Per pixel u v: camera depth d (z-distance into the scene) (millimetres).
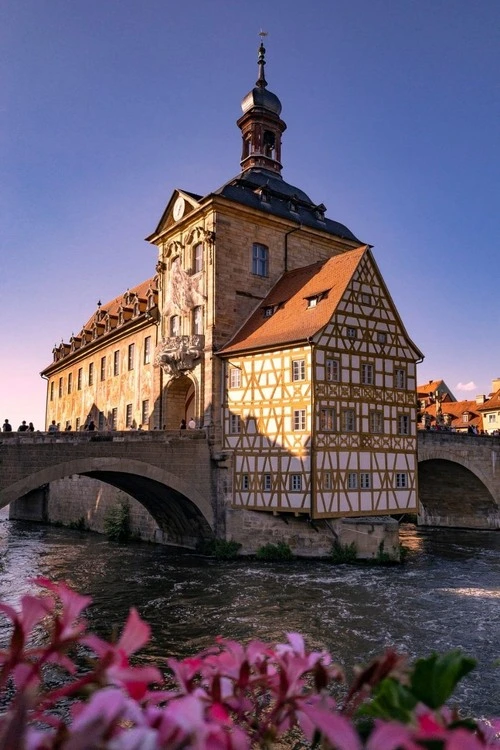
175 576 25500
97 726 1188
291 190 41438
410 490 31250
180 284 35906
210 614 19359
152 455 29594
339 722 1368
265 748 1666
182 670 1781
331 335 29172
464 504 46781
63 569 27281
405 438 31484
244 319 34781
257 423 30562
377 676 1666
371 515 29531
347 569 26766
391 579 24703
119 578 25156
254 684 1782
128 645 1574
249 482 30484
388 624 18078
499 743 1480
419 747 1276
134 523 38250
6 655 1539
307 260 38281
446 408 83062
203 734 1249
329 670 1815
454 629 17500
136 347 43750
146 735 1191
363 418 29844
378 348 31000
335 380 29047
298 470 28438
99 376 50875
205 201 34750
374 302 31297
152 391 39094
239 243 35344
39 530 44719
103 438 28031
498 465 45219
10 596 21344
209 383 32812
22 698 1317
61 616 1646
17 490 25391
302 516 28578
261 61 45031
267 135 43781
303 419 28547
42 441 26234
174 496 31328
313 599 21297
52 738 1223
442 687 1583
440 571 26641
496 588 23031
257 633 17250
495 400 75812
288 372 29500
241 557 29938
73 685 1517
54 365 62875
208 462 31641
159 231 39312
